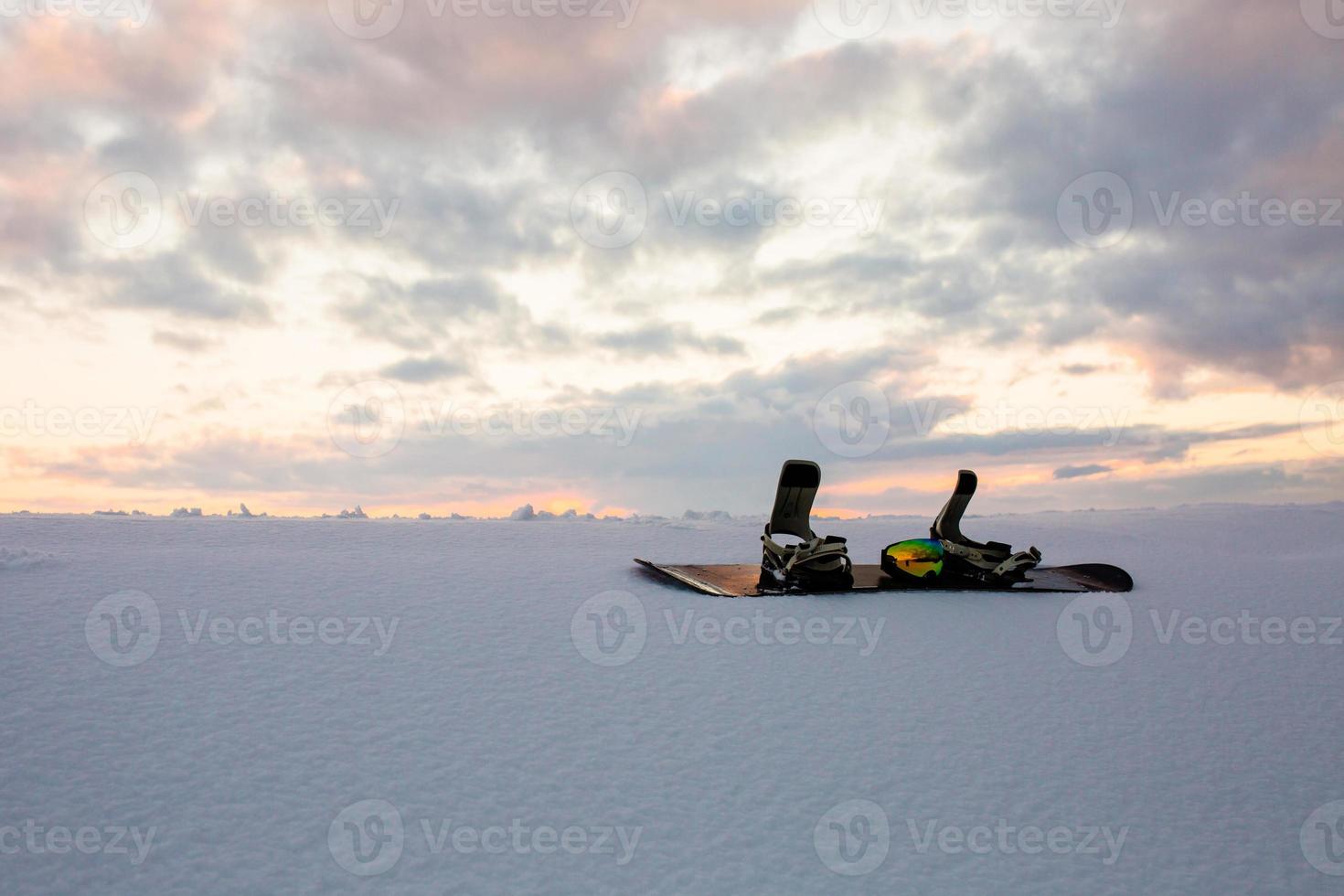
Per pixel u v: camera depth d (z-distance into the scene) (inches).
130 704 194.7
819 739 203.9
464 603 273.0
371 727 193.8
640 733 200.2
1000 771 196.2
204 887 142.9
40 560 281.7
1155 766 203.9
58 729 182.9
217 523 379.6
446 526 396.5
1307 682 255.8
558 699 213.9
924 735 209.3
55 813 158.2
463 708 205.6
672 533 406.0
